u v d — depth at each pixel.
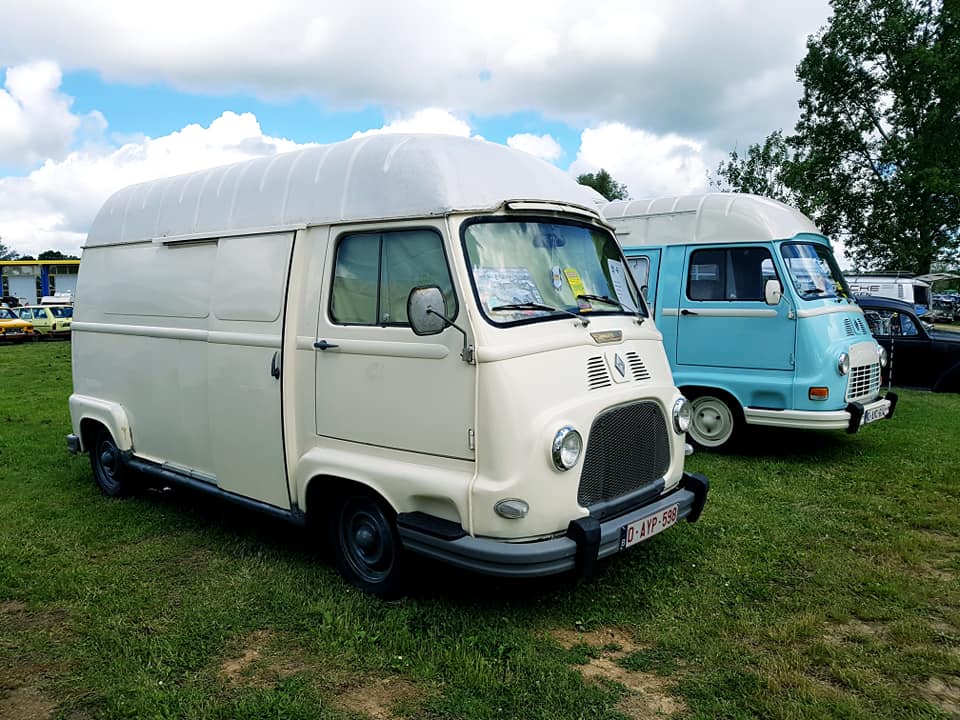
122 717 3.19
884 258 31.81
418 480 3.89
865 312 13.24
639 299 4.98
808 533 5.42
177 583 4.59
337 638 3.82
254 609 4.19
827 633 3.96
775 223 7.77
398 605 4.18
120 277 6.11
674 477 4.60
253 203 4.94
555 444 3.64
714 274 7.95
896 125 30.34
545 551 3.58
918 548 5.12
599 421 3.95
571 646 3.78
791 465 7.36
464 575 4.59
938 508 5.96
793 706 3.22
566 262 4.40
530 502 3.64
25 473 7.38
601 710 3.21
